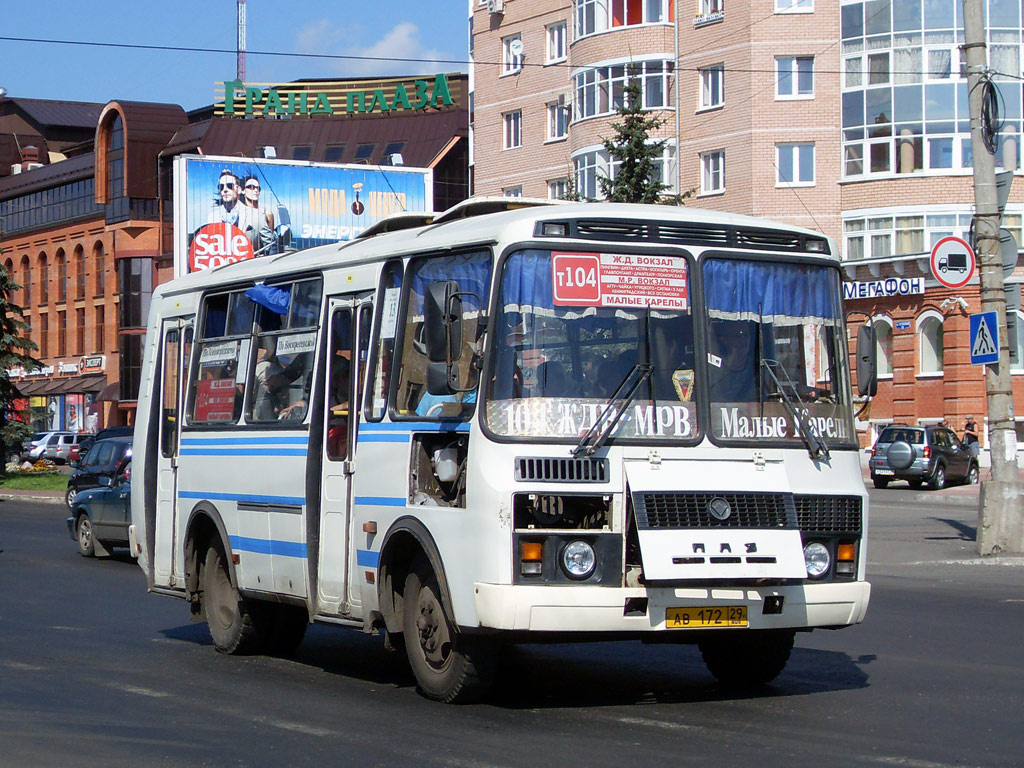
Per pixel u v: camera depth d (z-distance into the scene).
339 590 10.24
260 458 11.38
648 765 7.44
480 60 62.41
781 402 9.17
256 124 75.50
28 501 41.78
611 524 8.59
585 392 8.71
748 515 8.76
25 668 11.20
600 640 8.80
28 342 54.53
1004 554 20.16
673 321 9.01
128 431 29.66
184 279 13.39
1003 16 47.03
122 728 8.67
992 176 20.00
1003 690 9.81
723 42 50.75
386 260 10.03
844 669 10.80
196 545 12.59
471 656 9.03
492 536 8.43
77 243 83.00
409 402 9.55
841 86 49.22
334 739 8.25
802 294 9.45
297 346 11.08
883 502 34.69
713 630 8.66
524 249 8.78
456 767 7.45
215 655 12.02
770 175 49.66
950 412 45.31
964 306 45.09
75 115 102.62
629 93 36.00
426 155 72.75
